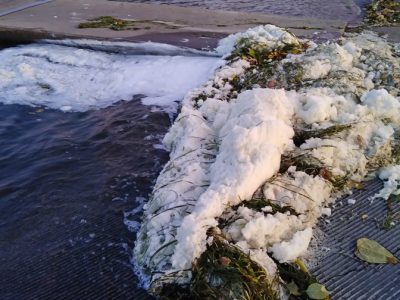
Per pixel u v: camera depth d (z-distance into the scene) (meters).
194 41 4.89
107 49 4.97
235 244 2.24
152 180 3.11
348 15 5.84
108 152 3.43
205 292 2.04
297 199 2.56
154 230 2.46
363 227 2.56
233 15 5.78
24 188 3.08
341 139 2.96
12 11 5.85
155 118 3.82
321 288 2.13
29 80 4.46
